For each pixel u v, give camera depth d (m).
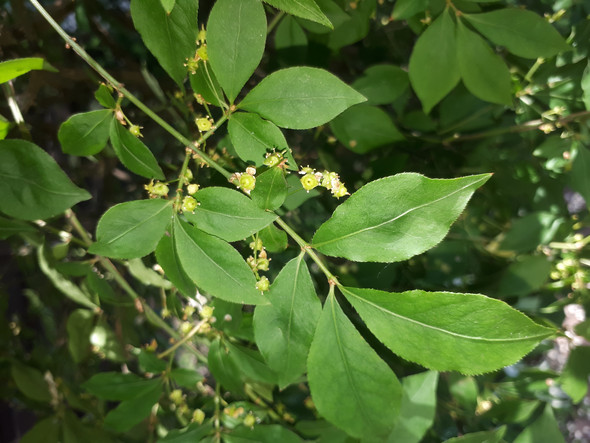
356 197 0.14
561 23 0.25
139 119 0.28
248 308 0.25
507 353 0.13
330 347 0.15
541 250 0.26
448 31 0.21
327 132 0.28
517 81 0.25
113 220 0.15
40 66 0.16
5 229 0.21
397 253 0.14
